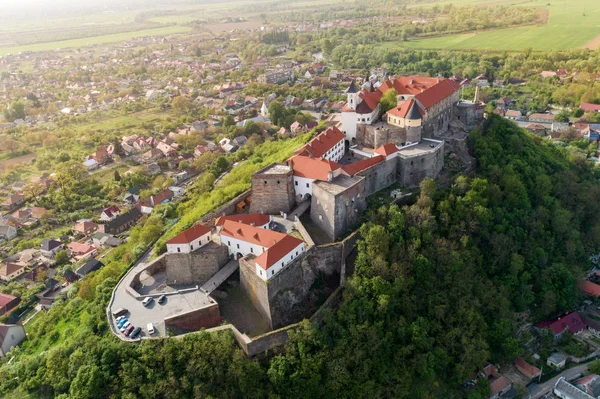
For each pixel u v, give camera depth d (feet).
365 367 444.14
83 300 558.56
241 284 492.95
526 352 550.77
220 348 415.64
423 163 618.44
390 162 614.34
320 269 512.63
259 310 468.75
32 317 646.74
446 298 517.96
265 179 569.64
